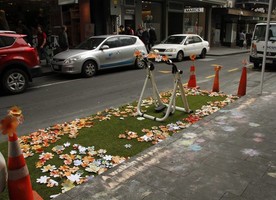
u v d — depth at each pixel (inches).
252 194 128.7
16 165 116.3
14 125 112.4
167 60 236.2
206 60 706.8
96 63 471.5
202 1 1015.6
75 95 340.5
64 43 550.9
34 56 371.6
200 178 142.3
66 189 138.9
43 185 143.3
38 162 164.9
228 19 1291.8
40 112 273.4
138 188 135.0
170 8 947.3
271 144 179.8
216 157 163.5
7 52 345.7
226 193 129.7
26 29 538.6
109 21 722.8
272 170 148.6
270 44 505.0
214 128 207.0
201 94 324.8
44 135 205.5
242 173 146.0
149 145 188.5
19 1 599.8
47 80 442.6
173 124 223.0
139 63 539.2
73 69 446.6
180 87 242.1
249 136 192.4
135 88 374.6
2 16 504.1
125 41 519.8
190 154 167.6
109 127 220.7
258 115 233.9
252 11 1366.9
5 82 346.0
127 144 189.5
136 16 809.5
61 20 665.0
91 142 193.3
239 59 738.8
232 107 256.7
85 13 698.2
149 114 251.9
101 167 158.9
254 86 373.7
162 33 940.0
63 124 231.1
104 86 390.3
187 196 128.3
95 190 133.9
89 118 242.5
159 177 143.9
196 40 729.0
